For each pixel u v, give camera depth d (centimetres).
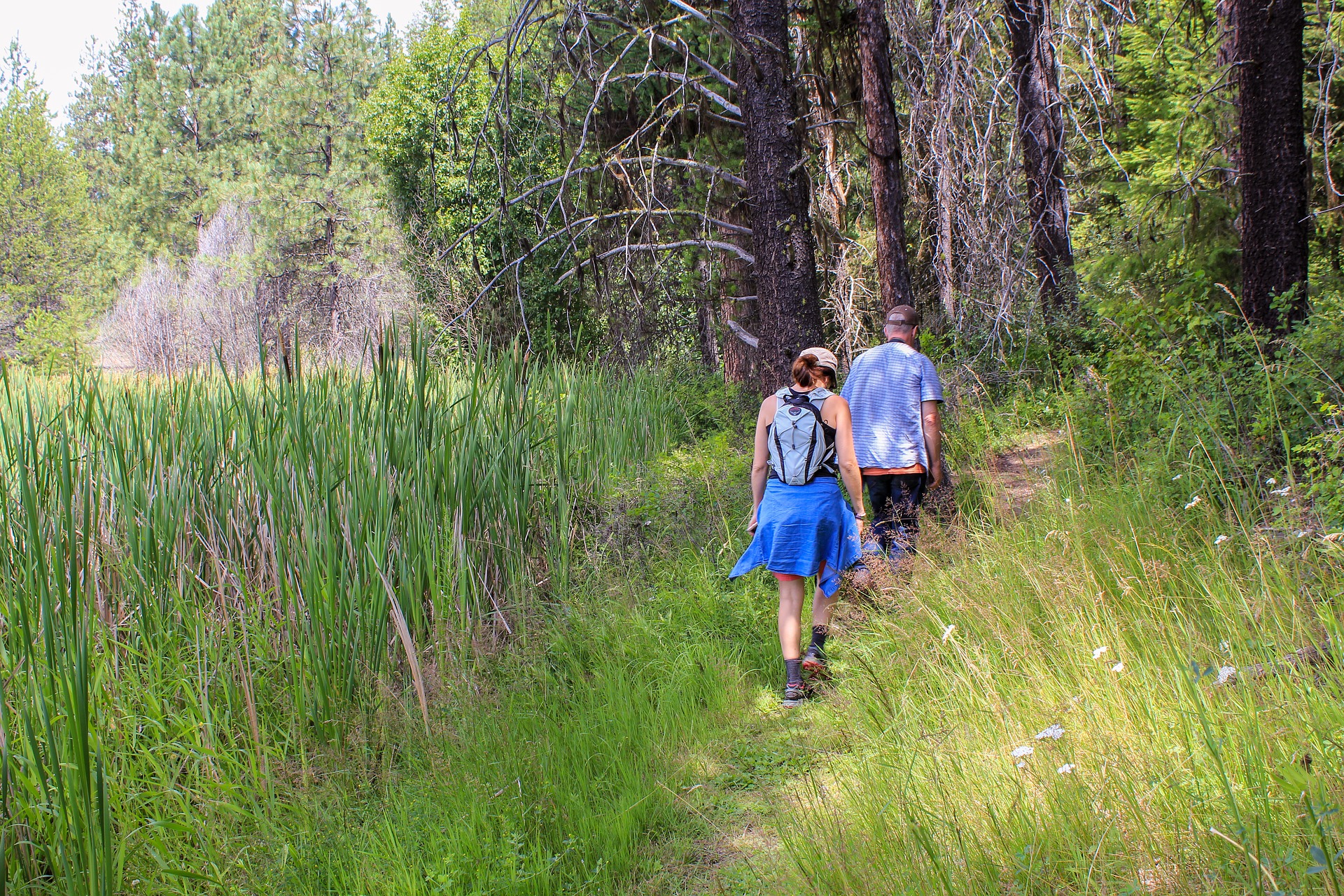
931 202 1062
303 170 2712
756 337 1031
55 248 2972
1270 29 616
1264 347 570
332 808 338
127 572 397
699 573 540
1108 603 357
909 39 939
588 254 924
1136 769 251
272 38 4206
